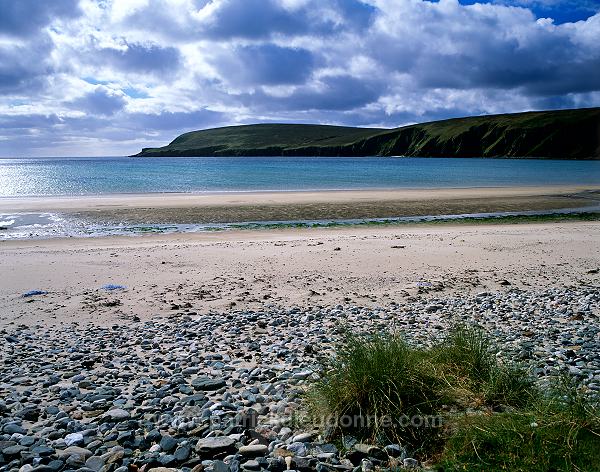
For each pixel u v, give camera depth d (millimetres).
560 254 16859
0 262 15320
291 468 4320
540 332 8656
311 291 11984
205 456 4535
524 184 54312
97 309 10539
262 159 176000
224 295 11688
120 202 33906
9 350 7973
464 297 11523
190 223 25922
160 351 7855
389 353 5582
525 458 4219
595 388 5891
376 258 15938
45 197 37469
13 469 4309
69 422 5219
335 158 185250
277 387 6113
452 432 4762
